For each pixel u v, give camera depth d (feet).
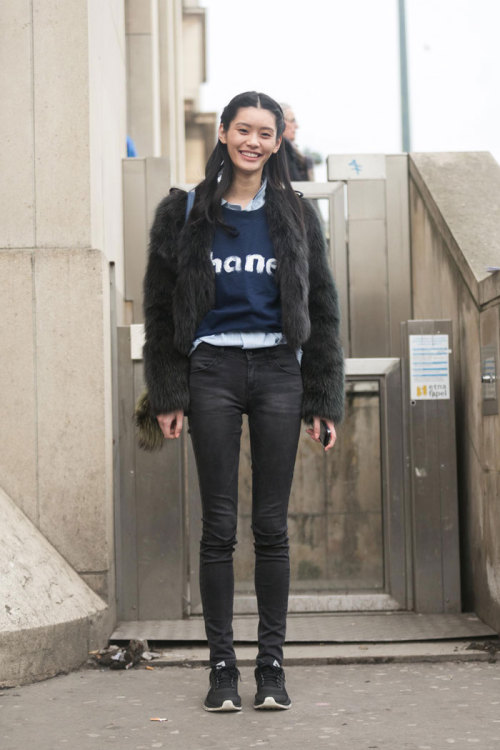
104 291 15.48
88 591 14.76
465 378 16.70
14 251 15.34
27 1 15.61
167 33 36.65
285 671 13.30
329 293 11.65
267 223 11.31
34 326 15.25
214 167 11.36
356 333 21.77
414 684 12.46
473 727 10.40
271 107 11.23
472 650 14.14
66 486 15.14
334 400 11.43
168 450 16.10
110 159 18.61
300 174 27.12
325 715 10.94
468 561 16.61
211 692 11.20
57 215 15.44
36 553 14.25
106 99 18.07
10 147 15.51
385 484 16.55
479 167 20.93
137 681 12.80
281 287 11.12
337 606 16.33
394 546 16.46
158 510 16.06
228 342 11.13
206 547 11.32
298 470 16.55
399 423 16.57
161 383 11.18
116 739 10.14
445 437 16.44
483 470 15.58
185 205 11.50
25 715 11.13
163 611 16.01
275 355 11.25
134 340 16.22
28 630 12.69
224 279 11.18
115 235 19.30
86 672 13.43
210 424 11.13
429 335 16.53
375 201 21.89
